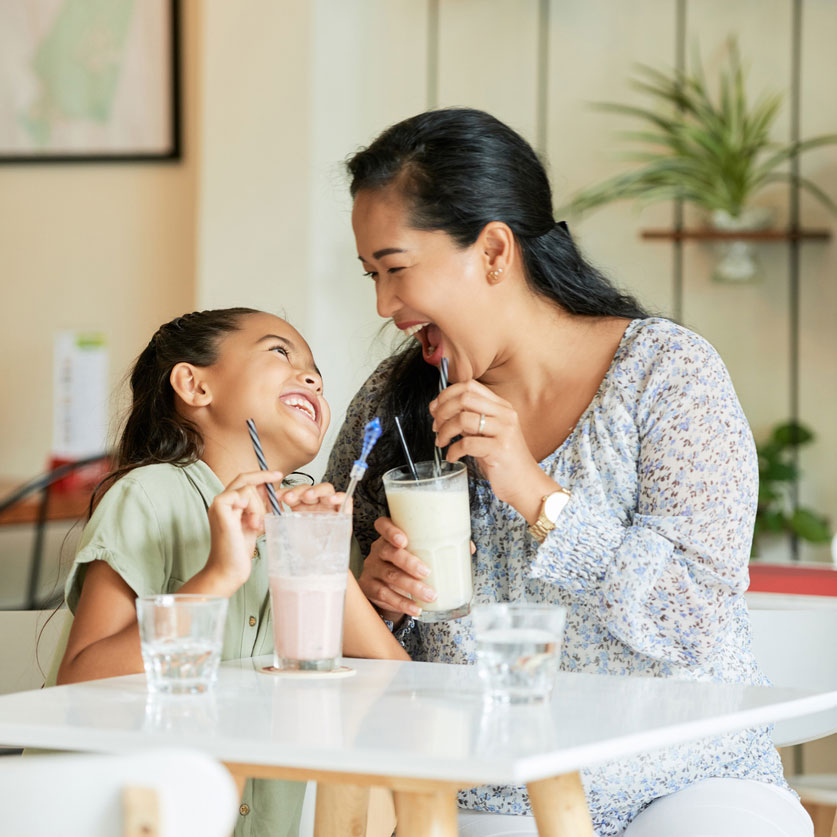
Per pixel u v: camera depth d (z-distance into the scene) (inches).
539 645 40.9
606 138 159.5
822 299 155.3
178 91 163.6
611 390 59.3
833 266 154.9
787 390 156.6
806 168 155.3
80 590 54.0
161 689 42.8
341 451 70.1
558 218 159.9
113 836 28.5
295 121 153.3
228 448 60.8
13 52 167.9
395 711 39.9
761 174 150.6
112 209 166.6
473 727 37.3
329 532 47.6
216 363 60.7
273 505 50.2
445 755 33.1
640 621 53.6
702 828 52.3
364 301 158.4
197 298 157.4
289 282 153.5
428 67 163.2
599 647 57.6
